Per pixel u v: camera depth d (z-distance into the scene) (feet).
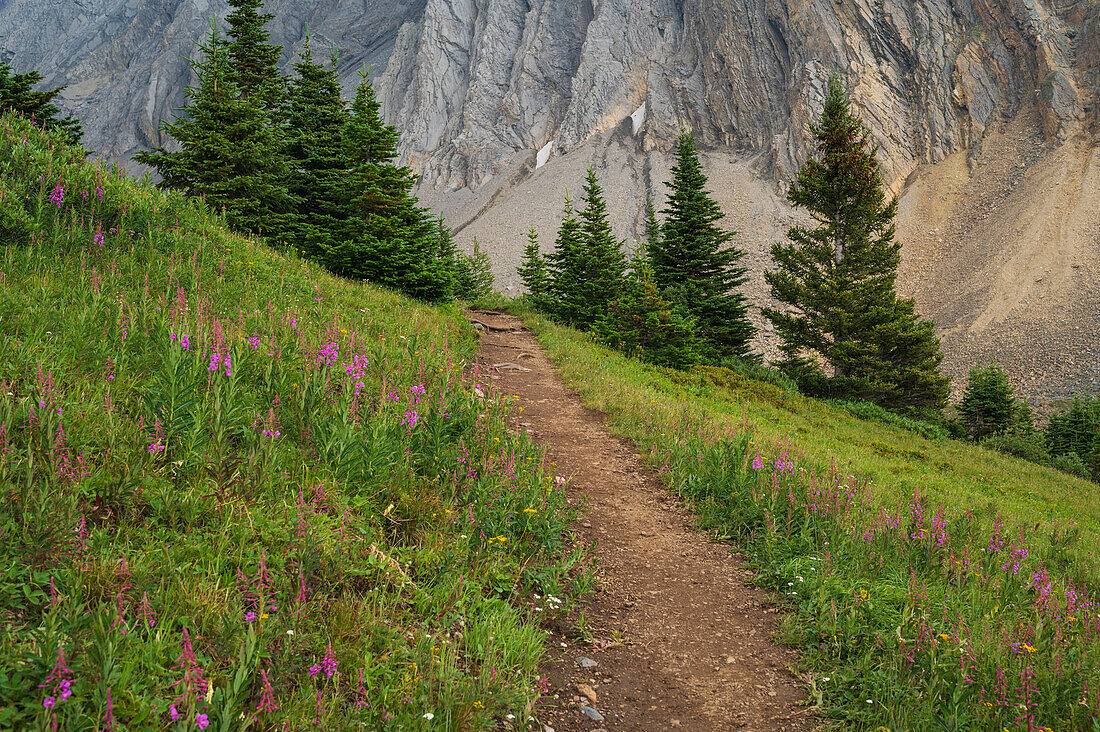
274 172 71.36
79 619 9.38
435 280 73.26
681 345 79.77
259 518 13.84
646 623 17.28
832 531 22.53
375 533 15.84
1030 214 434.71
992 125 538.06
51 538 10.63
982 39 564.71
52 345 18.51
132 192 38.52
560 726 12.46
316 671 10.27
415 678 11.34
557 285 122.72
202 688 9.00
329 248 68.95
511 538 18.43
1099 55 510.58
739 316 117.29
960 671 14.08
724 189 574.56
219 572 12.08
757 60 648.38
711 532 24.20
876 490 33.78
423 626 13.10
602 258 112.37
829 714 13.75
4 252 25.82
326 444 17.65
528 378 48.49
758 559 21.59
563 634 15.90
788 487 25.17
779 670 15.53
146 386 17.20
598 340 83.20
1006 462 75.87
